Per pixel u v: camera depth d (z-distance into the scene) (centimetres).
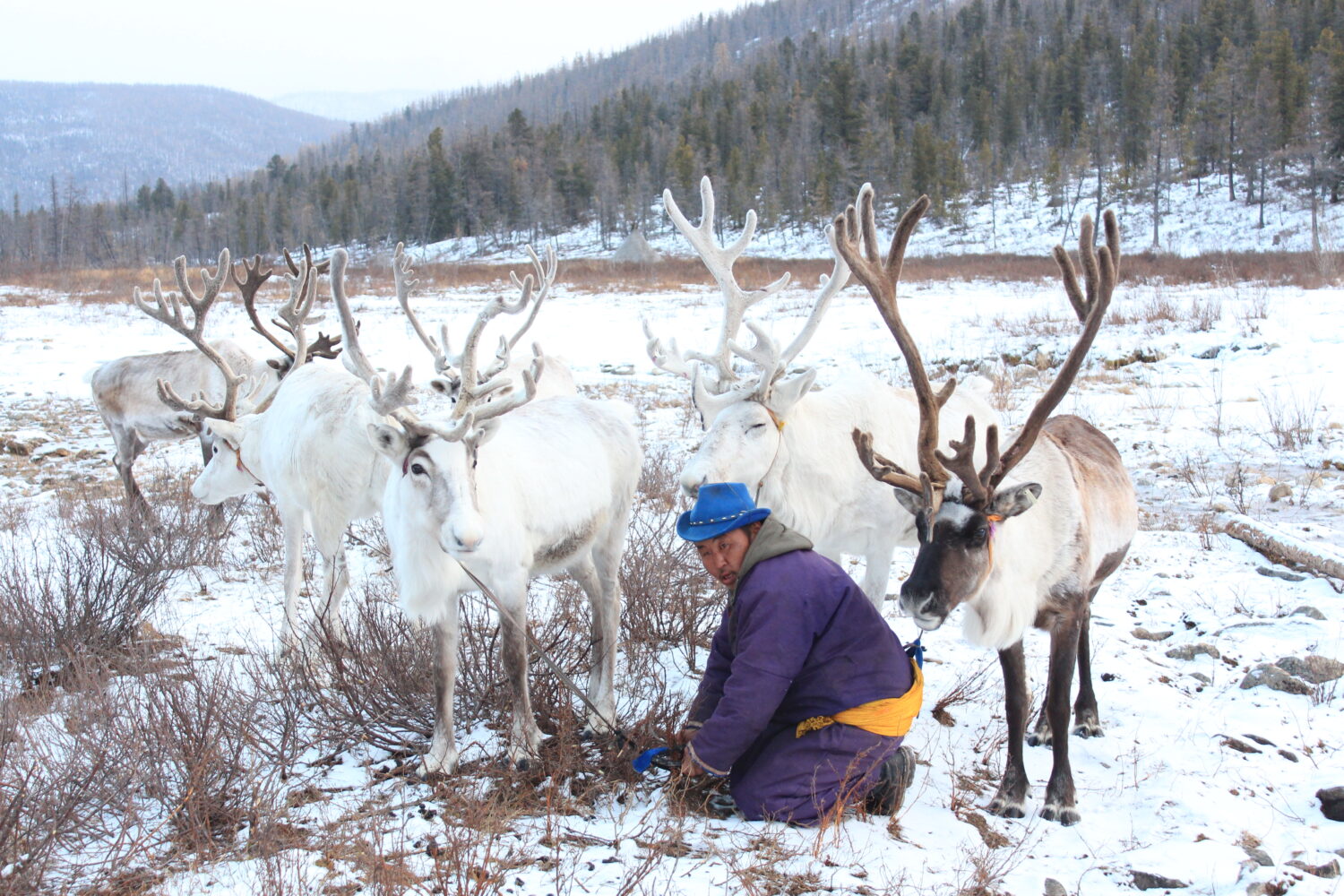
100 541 597
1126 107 9206
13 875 302
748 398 478
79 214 12312
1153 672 504
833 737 354
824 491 490
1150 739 435
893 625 570
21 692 450
